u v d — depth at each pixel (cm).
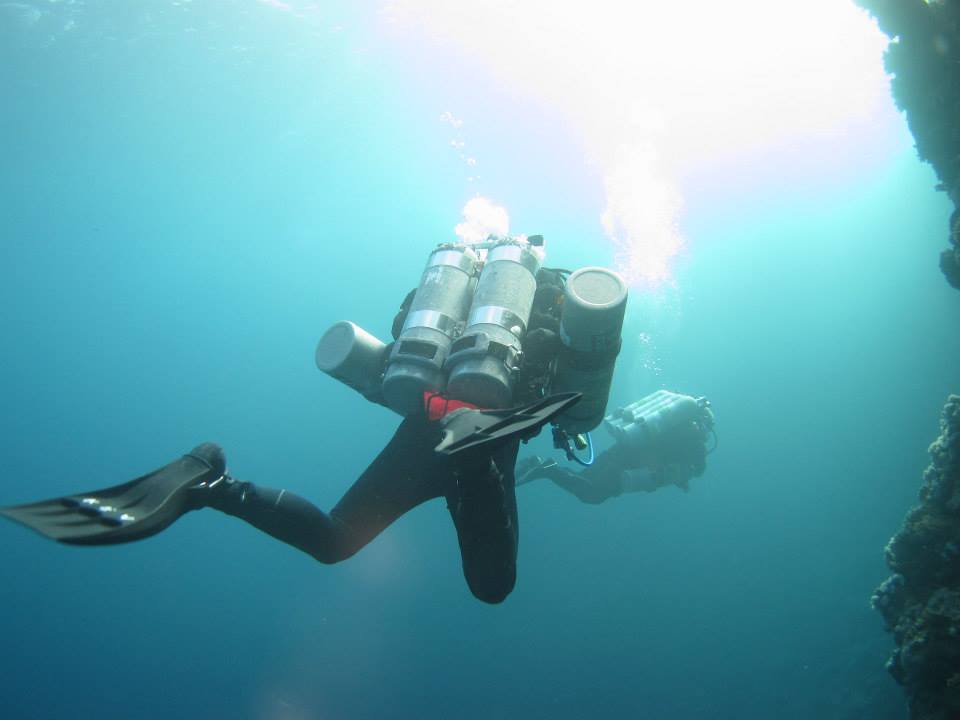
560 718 2222
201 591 3794
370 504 259
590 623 2623
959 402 590
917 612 575
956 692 495
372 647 2914
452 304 280
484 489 181
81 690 3572
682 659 2327
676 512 3044
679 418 995
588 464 341
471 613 2864
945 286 3359
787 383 3494
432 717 2434
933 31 615
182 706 3244
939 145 666
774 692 1995
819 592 2386
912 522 612
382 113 3369
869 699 1697
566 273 307
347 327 301
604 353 260
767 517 2905
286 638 3184
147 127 3114
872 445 3014
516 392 262
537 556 2920
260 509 214
